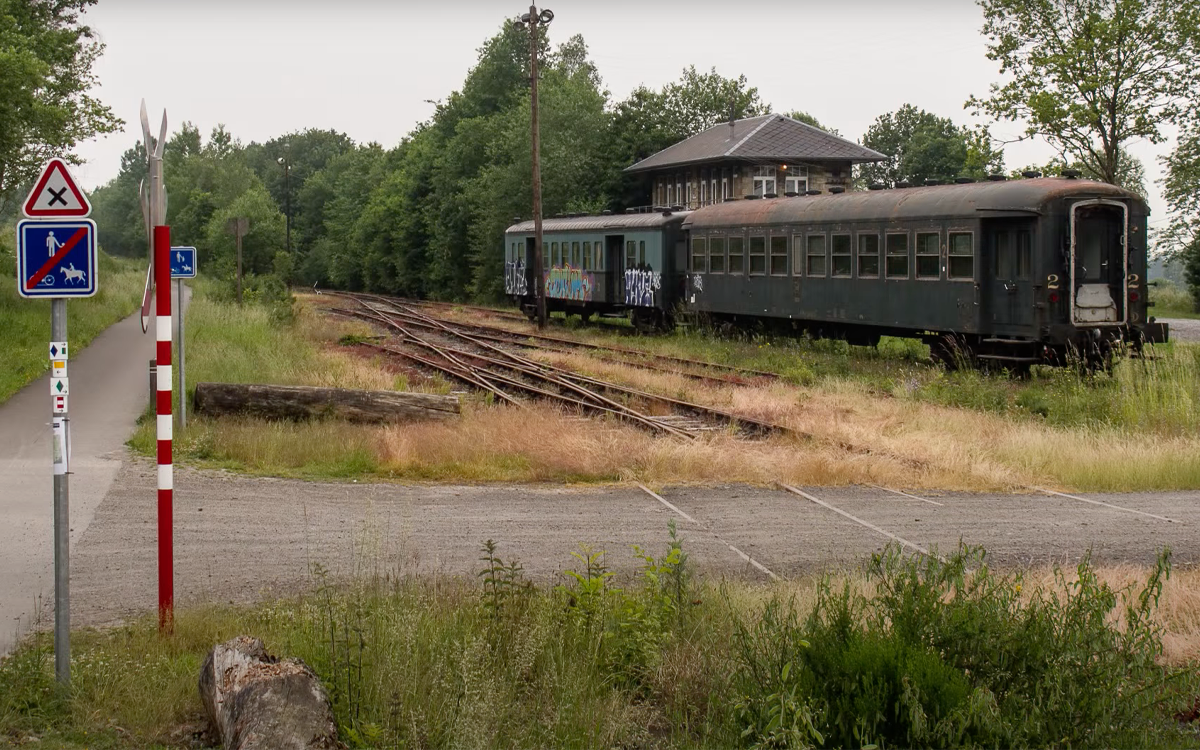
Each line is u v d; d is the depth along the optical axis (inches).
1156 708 234.8
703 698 248.4
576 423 629.6
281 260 2591.0
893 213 964.0
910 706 214.8
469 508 430.0
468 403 698.2
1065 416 670.5
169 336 273.1
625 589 306.8
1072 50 1190.3
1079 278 838.5
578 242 1515.7
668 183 2272.4
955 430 624.1
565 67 3523.6
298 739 198.1
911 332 991.0
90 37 1257.4
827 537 394.9
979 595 261.0
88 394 705.6
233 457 509.7
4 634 271.9
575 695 229.0
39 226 243.0
